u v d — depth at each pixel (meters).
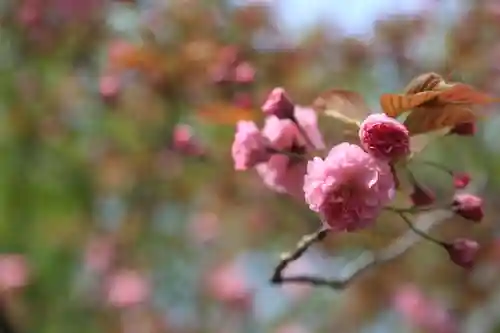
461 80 1.53
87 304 2.18
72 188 2.19
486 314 2.10
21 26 2.20
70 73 2.22
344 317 2.22
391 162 1.34
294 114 1.42
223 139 1.93
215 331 2.25
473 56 1.74
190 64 1.98
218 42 2.03
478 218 1.41
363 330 2.21
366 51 2.00
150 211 2.30
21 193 2.14
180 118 2.05
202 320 2.25
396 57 1.96
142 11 2.09
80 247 2.20
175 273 2.27
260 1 2.04
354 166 1.33
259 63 1.96
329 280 1.47
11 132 2.16
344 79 1.99
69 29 2.20
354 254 1.83
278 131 1.42
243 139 1.42
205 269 2.28
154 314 2.22
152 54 2.01
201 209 2.28
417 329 2.12
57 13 2.19
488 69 1.75
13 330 2.00
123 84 2.13
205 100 1.93
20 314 2.05
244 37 2.02
